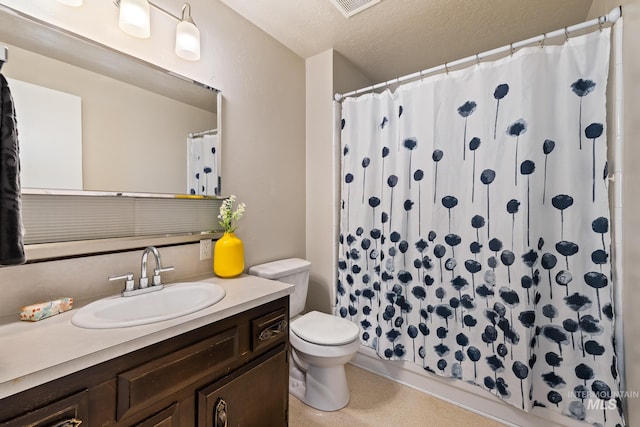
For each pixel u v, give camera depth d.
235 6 1.61
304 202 2.23
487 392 1.53
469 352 1.57
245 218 1.73
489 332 1.50
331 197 2.11
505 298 1.43
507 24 1.79
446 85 1.62
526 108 1.36
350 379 1.88
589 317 1.28
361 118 2.00
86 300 1.04
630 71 1.08
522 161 1.37
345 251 2.07
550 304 1.36
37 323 0.83
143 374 0.76
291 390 1.75
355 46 2.04
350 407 1.61
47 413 0.60
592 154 1.27
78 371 0.65
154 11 1.27
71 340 0.72
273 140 1.93
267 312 1.15
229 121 1.62
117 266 1.14
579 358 1.30
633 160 1.05
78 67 1.04
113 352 0.70
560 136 1.33
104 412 0.69
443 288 1.65
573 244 1.31
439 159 1.64
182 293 1.20
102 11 1.11
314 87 2.18
